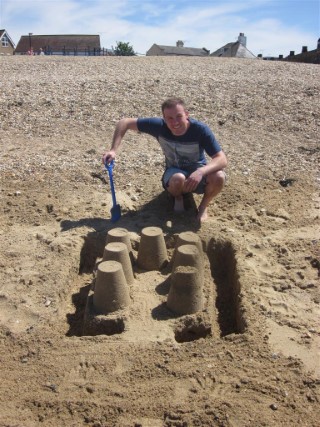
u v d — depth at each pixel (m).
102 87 6.12
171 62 9.42
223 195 3.29
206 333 2.09
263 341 1.89
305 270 2.42
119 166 3.76
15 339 1.92
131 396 1.63
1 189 3.31
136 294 2.25
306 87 6.31
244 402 1.60
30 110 5.19
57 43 33.38
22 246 2.60
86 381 1.71
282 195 3.32
